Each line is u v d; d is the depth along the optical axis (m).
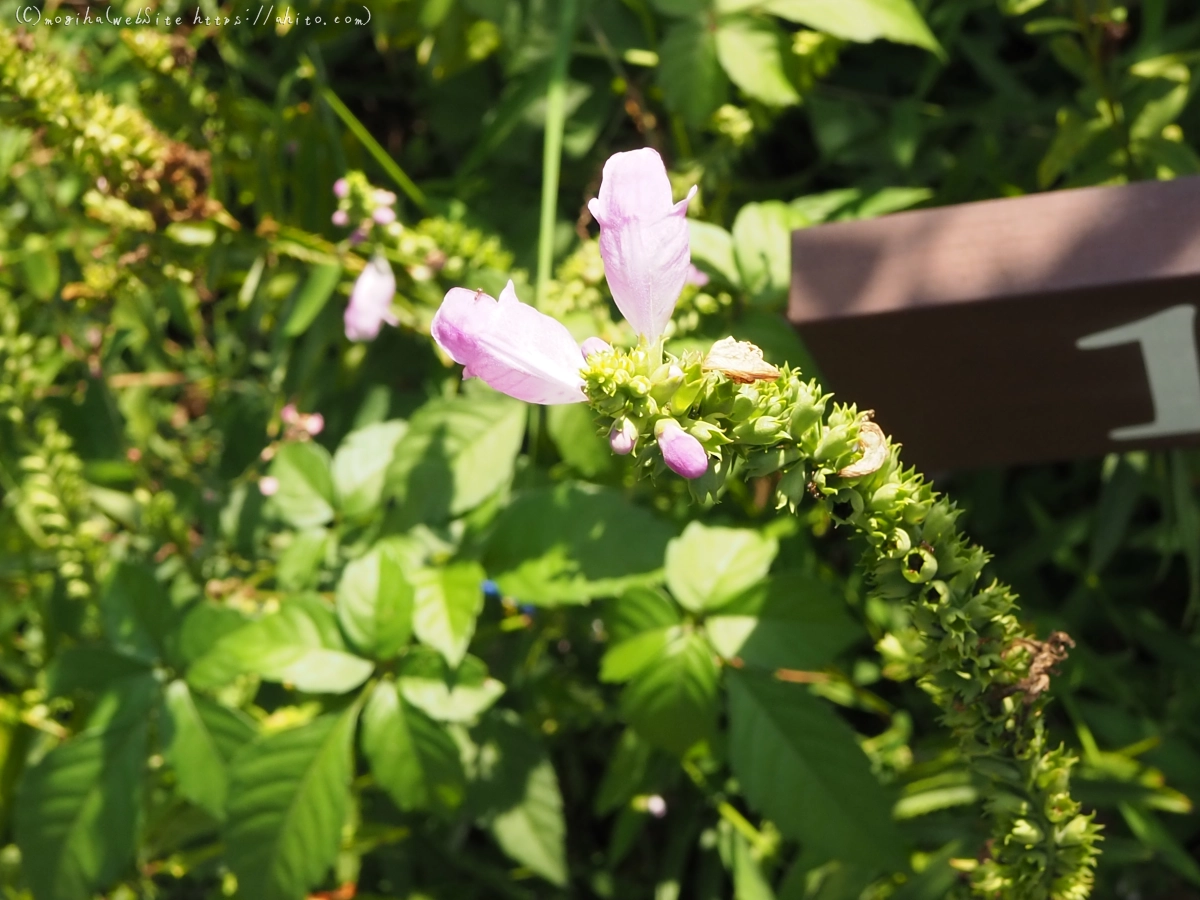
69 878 0.51
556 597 0.51
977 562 0.42
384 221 0.56
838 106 0.67
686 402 0.38
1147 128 0.57
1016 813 0.44
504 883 0.60
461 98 0.72
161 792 0.57
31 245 0.67
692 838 0.62
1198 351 0.47
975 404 0.50
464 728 0.55
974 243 0.46
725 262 0.53
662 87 0.58
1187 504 0.55
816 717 0.49
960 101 0.72
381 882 0.62
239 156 0.64
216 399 0.69
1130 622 0.61
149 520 0.60
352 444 0.56
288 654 0.50
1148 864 0.58
